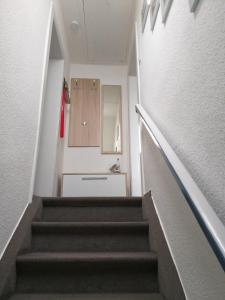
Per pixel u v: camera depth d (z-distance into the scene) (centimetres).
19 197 151
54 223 156
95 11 334
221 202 72
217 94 75
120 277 130
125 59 420
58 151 305
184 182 81
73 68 425
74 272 130
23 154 158
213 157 78
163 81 147
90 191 310
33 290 126
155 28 175
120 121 398
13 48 138
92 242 156
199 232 87
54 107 293
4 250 126
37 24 192
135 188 330
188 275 97
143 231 159
